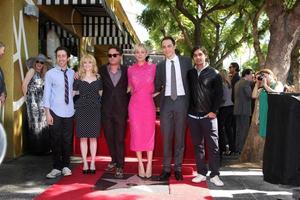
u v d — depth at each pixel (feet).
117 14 46.91
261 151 27.63
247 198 19.54
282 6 27.48
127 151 26.99
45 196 19.27
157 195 19.56
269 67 27.76
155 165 24.22
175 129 21.93
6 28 27.20
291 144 16.07
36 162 26.71
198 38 49.03
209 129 21.58
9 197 19.24
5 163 26.22
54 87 22.54
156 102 23.15
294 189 17.97
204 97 21.30
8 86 27.25
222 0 48.47
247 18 50.29
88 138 23.41
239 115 31.65
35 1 30.78
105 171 24.03
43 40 34.86
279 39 27.48
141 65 22.24
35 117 28.53
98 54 70.13
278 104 16.58
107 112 22.47
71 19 43.47
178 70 21.53
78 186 20.89
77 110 22.66
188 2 58.08
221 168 26.12
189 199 19.04
